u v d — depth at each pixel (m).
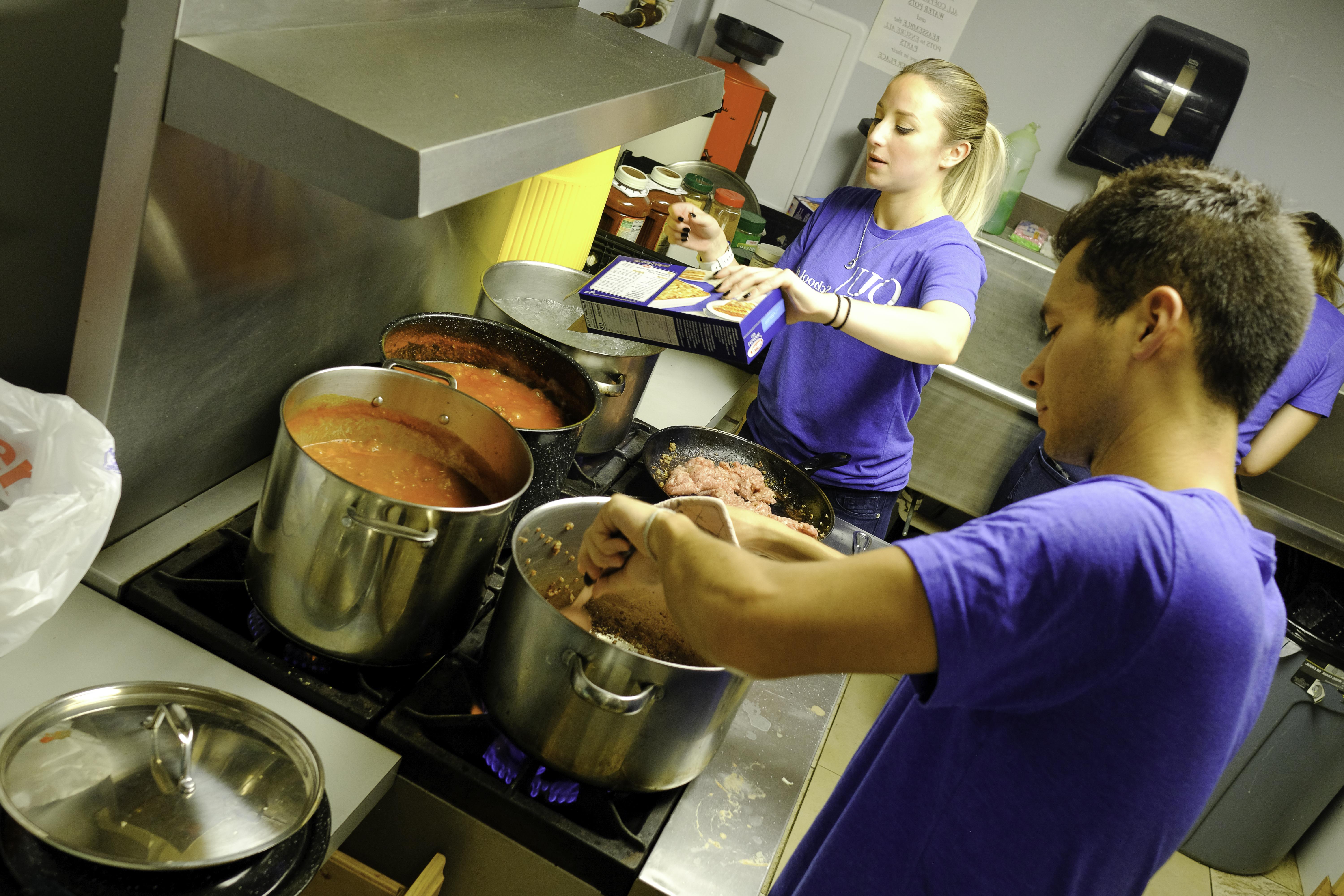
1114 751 0.70
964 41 3.46
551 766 1.04
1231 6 3.21
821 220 1.97
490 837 1.08
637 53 1.47
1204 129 3.20
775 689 1.41
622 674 0.95
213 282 1.13
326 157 0.79
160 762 0.86
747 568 0.70
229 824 0.83
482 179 0.87
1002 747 0.76
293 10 0.93
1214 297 0.69
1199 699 0.67
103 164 0.94
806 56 3.62
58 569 0.94
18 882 0.75
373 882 1.09
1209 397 0.72
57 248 1.10
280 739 0.94
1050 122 3.47
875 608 0.64
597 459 1.69
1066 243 0.81
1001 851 0.78
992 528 0.66
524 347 1.56
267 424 1.42
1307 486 3.18
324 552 1.00
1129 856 0.74
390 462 1.25
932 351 1.52
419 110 0.84
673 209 1.84
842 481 1.94
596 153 1.13
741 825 1.14
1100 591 0.65
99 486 0.96
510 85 1.03
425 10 1.17
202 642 1.11
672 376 2.29
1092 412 0.77
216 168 1.03
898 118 1.71
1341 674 2.47
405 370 1.30
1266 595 0.75
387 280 1.55
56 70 1.00
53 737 0.84
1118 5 3.28
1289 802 2.66
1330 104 3.23
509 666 1.03
